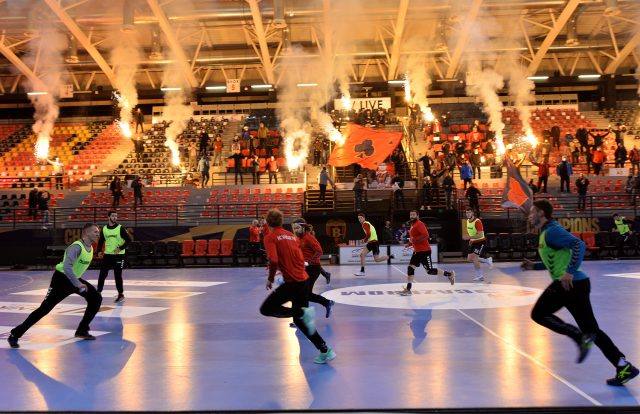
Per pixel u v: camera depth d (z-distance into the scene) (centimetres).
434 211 2500
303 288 603
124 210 2788
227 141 3928
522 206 2153
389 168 3098
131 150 3931
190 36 3741
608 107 4256
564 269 502
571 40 3453
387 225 2316
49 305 693
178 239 2439
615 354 483
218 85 4553
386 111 4078
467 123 4088
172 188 2995
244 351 638
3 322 887
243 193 2909
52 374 541
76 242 702
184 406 436
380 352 618
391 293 1185
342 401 444
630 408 420
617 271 1644
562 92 4562
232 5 3369
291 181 3180
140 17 3228
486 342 660
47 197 2658
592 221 2408
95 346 678
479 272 1405
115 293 1290
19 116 4728
